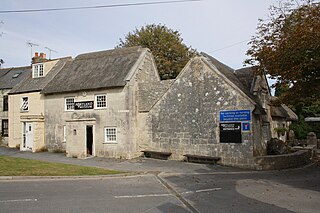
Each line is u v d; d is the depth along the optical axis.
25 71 32.16
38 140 23.73
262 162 15.94
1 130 30.33
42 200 8.45
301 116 32.69
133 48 23.75
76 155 20.61
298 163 17.55
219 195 9.66
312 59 10.35
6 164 14.64
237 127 16.72
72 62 25.80
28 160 16.91
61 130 23.17
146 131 20.39
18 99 26.58
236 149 16.64
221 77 17.52
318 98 14.34
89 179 12.39
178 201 8.71
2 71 34.16
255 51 13.13
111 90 21.02
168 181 12.27
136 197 9.16
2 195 8.95
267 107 20.38
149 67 23.20
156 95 20.58
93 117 21.53
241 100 16.70
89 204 8.14
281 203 8.62
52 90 23.34
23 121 24.61
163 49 34.88
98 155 20.97
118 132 20.39
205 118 17.94
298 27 10.59
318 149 27.12
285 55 10.82
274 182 12.30
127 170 14.95
